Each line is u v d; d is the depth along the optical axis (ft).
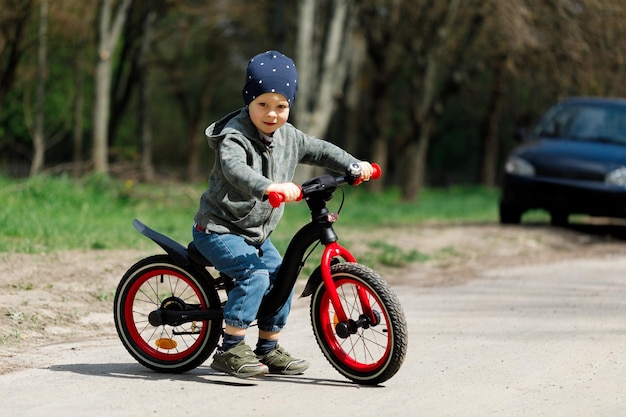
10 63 139.44
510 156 102.32
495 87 210.18
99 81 127.44
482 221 116.57
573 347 43.06
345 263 35.32
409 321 50.11
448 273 70.74
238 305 34.71
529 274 70.18
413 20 175.52
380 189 214.48
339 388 34.88
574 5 130.41
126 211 100.32
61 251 65.67
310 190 33.88
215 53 264.93
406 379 36.52
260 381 36.01
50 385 34.83
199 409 31.60
